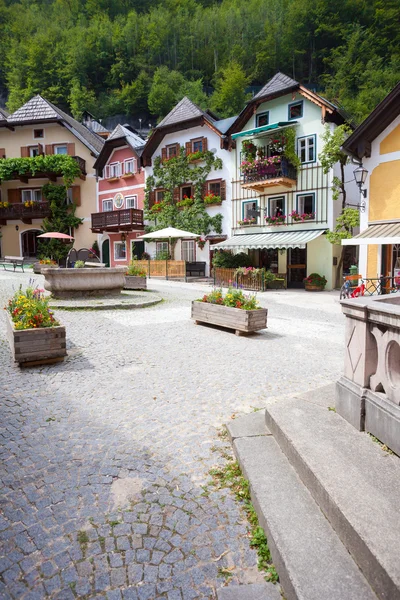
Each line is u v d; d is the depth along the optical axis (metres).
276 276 22.09
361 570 2.02
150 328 9.10
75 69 62.38
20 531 2.53
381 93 40.97
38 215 32.91
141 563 2.28
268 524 2.38
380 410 2.99
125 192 31.00
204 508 2.78
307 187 21.78
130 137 31.20
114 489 2.99
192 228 26.42
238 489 3.00
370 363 3.20
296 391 5.17
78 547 2.39
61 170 31.67
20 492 2.93
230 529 2.57
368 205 15.01
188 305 12.77
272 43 59.44
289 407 3.84
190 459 3.44
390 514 2.19
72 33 67.19
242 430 3.78
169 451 3.58
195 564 2.28
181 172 27.05
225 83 49.72
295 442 3.04
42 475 3.16
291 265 22.58
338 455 2.82
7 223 34.38
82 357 6.68
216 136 25.66
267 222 23.03
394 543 1.97
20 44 62.09
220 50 67.06
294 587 1.92
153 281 22.66
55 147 33.34
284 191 22.69
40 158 31.67
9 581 2.15
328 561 2.08
